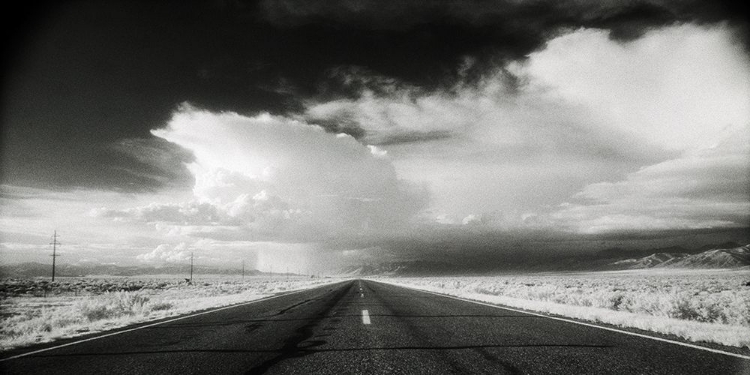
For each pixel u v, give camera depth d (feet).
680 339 23.22
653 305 40.86
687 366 16.87
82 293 127.13
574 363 17.51
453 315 37.58
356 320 34.76
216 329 29.86
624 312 36.63
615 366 16.92
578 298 54.54
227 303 57.47
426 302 55.72
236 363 18.47
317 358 19.25
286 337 25.81
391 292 91.35
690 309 36.83
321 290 107.65
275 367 17.57
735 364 17.17
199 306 51.72
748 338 21.94
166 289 142.00
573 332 26.13
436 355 19.45
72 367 18.20
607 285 138.51
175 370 17.31
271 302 59.47
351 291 98.94
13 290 127.44
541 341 22.86
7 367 18.31
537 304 47.32
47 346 23.41
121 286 156.87
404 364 17.71
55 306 74.18
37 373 17.20
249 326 31.48
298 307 49.75
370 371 16.58
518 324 30.42
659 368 16.57
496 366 17.11
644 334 25.17
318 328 29.89
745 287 115.14
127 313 44.42
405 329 28.60
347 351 20.80
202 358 19.60
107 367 18.10
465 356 19.16
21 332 30.68
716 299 44.62
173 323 33.83
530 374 15.72
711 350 19.99
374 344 22.72
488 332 26.53
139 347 22.79
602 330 26.94
